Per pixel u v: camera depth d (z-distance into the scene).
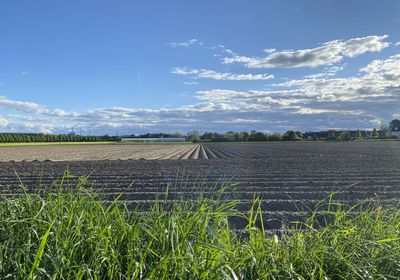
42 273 2.59
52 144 99.88
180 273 2.65
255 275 2.89
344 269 3.10
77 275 2.51
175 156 38.59
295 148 55.94
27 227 3.11
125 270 2.83
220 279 2.64
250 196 10.12
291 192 10.88
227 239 3.33
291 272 2.91
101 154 45.38
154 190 11.44
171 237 2.79
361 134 117.44
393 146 58.66
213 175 16.56
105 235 3.08
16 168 22.75
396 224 3.99
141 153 47.44
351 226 3.78
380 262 3.21
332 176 15.95
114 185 13.12
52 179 15.59
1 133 101.25
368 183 13.31
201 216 3.31
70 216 3.10
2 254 2.79
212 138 133.25
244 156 35.44
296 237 3.47
